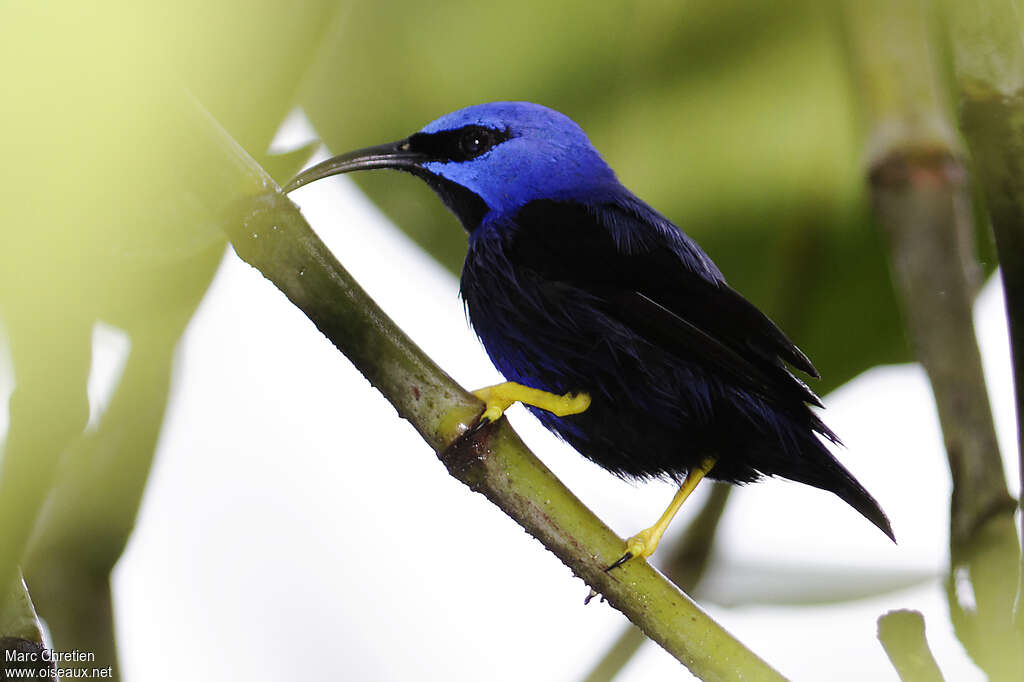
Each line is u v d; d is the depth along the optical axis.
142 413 1.84
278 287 1.84
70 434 1.40
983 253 1.89
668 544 1.89
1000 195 1.83
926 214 1.85
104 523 1.84
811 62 1.88
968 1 1.83
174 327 1.83
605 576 1.85
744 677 1.85
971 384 1.84
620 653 1.88
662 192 1.90
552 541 1.85
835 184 1.89
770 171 1.89
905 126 1.85
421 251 1.92
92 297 1.32
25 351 1.35
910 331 1.85
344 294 1.84
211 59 1.62
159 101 1.14
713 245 1.90
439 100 1.89
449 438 1.84
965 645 1.83
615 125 1.89
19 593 1.75
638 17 1.88
